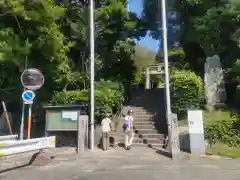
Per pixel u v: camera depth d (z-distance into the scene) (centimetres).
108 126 1043
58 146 1097
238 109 1187
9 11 1030
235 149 954
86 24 1420
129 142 1048
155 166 760
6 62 1077
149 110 1402
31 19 1055
